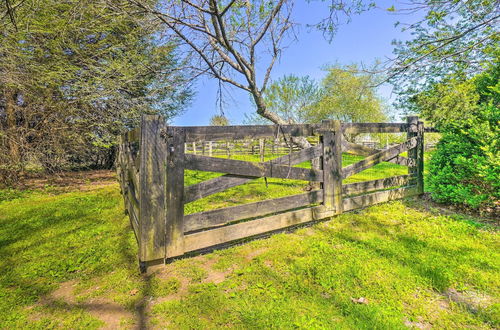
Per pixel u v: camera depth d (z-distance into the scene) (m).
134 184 3.32
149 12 5.79
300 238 3.10
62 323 1.74
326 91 21.28
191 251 2.74
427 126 5.02
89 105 8.48
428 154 5.04
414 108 5.25
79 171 11.09
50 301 2.01
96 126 8.81
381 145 22.92
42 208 5.07
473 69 4.08
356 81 5.56
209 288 2.08
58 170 9.20
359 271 2.23
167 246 2.45
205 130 2.64
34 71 6.86
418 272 2.21
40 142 8.08
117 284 2.21
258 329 1.61
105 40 8.34
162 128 2.39
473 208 3.89
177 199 2.49
